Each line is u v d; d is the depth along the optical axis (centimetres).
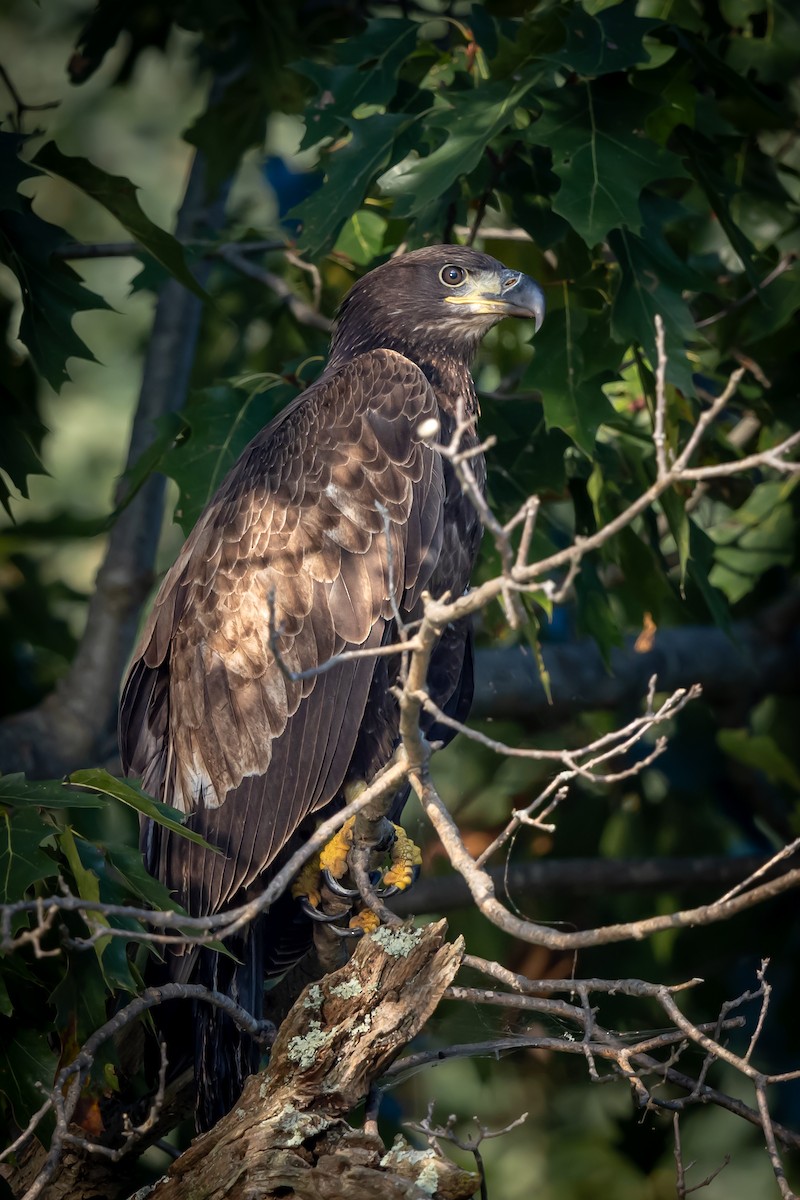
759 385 1027
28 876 629
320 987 618
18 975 693
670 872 1130
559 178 840
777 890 434
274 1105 605
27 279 868
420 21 928
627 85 830
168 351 1207
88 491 1756
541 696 1178
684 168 829
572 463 997
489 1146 1214
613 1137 1195
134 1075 799
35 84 1761
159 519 1173
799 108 1058
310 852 552
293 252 1077
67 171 853
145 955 848
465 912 1165
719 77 912
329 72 911
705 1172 1209
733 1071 1162
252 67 1180
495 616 1073
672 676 1222
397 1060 660
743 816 1272
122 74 1255
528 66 831
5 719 1078
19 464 946
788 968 1155
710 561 993
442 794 1230
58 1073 662
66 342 878
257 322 1352
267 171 1263
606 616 994
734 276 1052
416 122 898
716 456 1034
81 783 679
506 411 970
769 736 1269
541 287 920
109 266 1772
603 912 1198
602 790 1238
